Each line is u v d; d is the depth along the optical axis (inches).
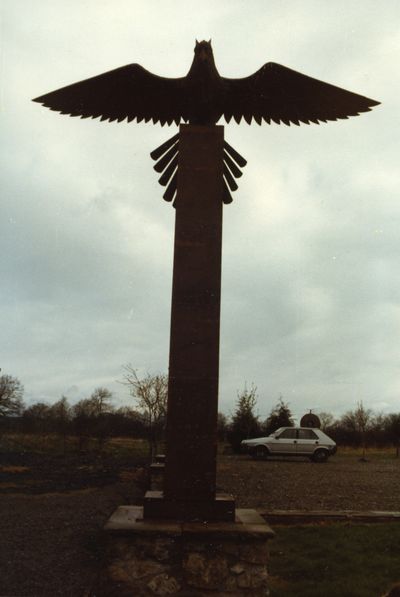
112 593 157.8
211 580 158.4
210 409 173.8
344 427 1517.0
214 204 185.0
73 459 819.4
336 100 188.9
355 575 244.7
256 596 157.2
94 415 1024.2
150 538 159.9
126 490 504.1
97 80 185.5
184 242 182.2
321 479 601.3
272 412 1235.9
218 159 188.2
